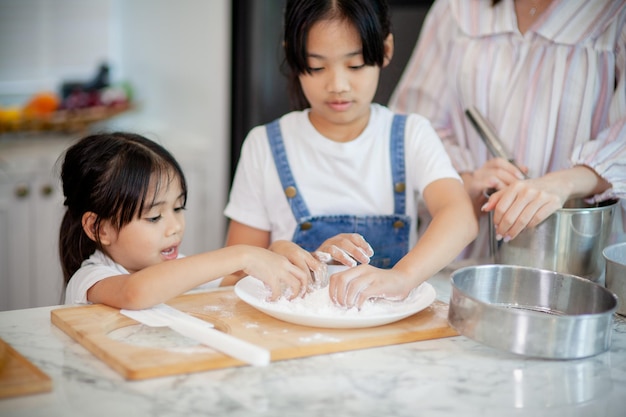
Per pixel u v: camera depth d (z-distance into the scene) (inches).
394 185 59.6
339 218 59.1
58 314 45.4
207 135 109.0
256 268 47.6
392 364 40.3
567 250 52.7
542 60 60.8
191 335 41.7
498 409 35.7
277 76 101.0
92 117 111.7
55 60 122.3
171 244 54.7
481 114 61.1
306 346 40.8
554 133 61.0
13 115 107.0
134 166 52.6
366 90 55.1
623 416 35.6
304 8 53.2
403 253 59.6
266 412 34.3
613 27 58.6
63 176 55.8
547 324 39.7
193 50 108.7
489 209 54.1
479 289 47.9
